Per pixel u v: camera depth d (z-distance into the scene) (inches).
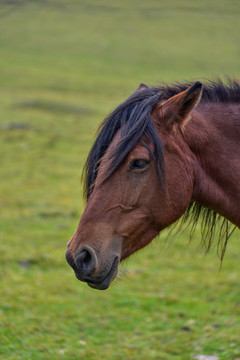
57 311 386.9
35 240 573.9
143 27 4480.8
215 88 209.6
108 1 5059.1
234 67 3068.4
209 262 521.0
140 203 176.9
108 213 174.2
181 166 182.9
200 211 214.7
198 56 3486.7
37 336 334.0
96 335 347.9
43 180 890.7
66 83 2568.9
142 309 400.2
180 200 182.4
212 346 324.5
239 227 204.1
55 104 1804.9
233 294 430.9
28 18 4411.9
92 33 4224.9
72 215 686.5
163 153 175.2
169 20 4699.8
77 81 2640.3
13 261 502.3
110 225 174.4
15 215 674.2
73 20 4591.5
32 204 733.9
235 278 469.7
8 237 579.8
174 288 448.1
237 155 196.4
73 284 452.8
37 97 2066.9
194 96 177.0
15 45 3681.1
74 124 1510.8
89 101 2027.6
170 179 179.8
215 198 196.1
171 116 180.2
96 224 173.3
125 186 175.0
